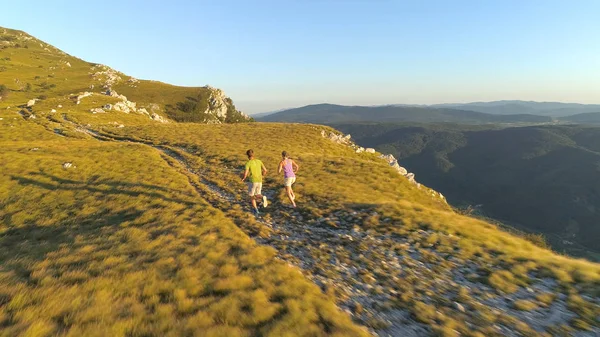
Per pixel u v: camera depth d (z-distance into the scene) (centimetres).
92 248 1158
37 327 643
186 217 1545
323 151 4666
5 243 1311
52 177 2303
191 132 5100
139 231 1330
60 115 6656
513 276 964
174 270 974
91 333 638
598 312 759
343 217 1602
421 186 3991
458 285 939
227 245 1207
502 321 751
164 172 2561
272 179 2405
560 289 877
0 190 2005
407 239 1300
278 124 6481
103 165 2703
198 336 643
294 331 677
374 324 752
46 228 1466
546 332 706
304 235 1413
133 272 941
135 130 5181
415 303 837
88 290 827
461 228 1395
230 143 4197
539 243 2339
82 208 1712
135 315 719
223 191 2167
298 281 934
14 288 833
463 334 707
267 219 1641
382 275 1017
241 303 792
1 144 3416
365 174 2861
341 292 912
